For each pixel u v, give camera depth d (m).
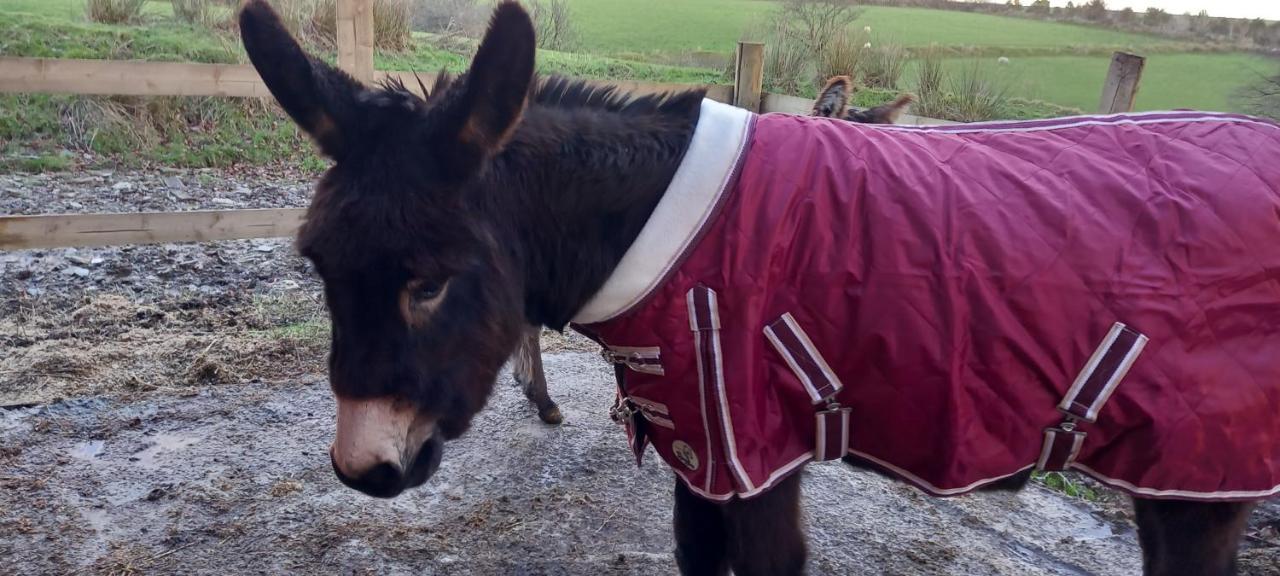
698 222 1.61
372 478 1.50
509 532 2.81
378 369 1.49
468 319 1.56
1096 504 3.20
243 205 6.78
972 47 11.59
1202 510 1.73
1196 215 1.61
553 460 3.30
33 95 7.65
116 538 2.68
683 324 1.62
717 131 1.69
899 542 2.86
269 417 3.53
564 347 4.59
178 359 4.02
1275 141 1.76
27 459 3.09
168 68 4.91
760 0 18.83
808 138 1.71
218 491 2.96
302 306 4.81
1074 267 1.58
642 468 3.27
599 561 2.67
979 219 1.59
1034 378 1.60
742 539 1.80
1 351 3.96
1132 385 1.57
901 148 1.72
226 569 2.55
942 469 1.64
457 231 1.50
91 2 9.12
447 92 1.56
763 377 1.64
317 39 9.00
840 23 11.23
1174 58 10.59
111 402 3.56
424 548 2.70
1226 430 1.60
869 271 1.59
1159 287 1.57
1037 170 1.70
